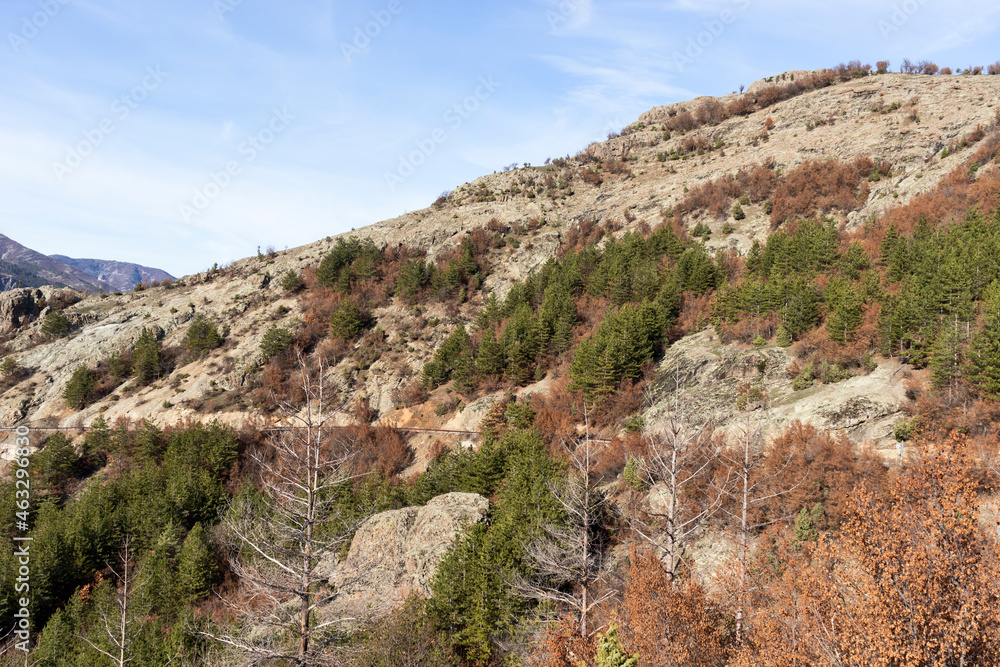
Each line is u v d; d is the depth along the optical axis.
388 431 71.00
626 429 50.78
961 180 76.44
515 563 29.45
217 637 20.34
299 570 18.77
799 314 55.22
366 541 38.34
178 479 58.06
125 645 33.81
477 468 48.09
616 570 27.50
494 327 83.50
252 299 111.69
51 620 40.62
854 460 31.56
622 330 61.41
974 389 36.16
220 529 49.91
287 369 89.50
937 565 13.35
